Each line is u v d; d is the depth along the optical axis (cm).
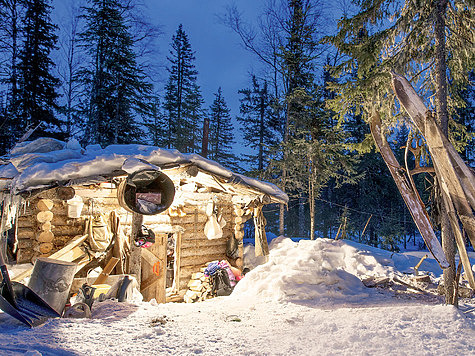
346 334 454
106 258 799
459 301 675
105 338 425
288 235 2831
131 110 2603
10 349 347
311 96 1830
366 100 752
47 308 511
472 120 1788
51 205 761
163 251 932
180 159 817
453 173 556
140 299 729
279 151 1936
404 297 725
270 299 715
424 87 795
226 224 1134
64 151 761
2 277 492
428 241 600
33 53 2389
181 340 436
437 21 651
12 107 2247
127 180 662
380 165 2916
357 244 1184
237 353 392
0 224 660
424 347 408
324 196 3406
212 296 958
